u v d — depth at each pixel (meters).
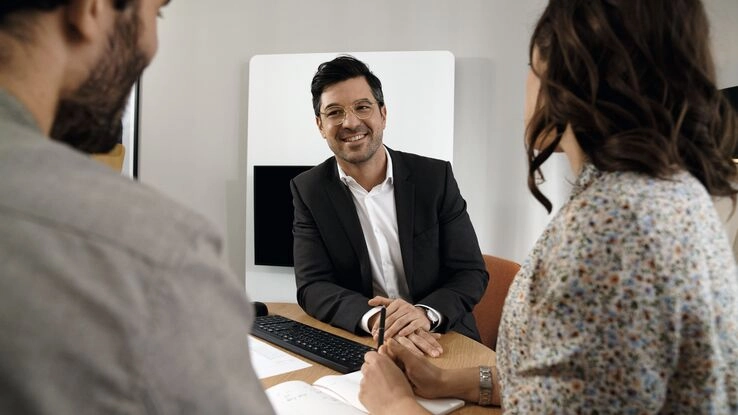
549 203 0.68
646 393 0.50
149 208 0.33
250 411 0.32
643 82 0.56
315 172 1.71
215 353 0.32
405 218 1.62
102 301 0.28
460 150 2.50
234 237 2.65
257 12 2.59
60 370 0.27
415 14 2.51
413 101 2.46
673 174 0.54
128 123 2.62
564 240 0.54
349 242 1.61
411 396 0.82
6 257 0.28
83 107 0.41
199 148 2.65
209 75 2.63
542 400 0.54
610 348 0.50
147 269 0.30
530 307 0.58
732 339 0.52
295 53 2.56
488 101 2.48
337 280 1.65
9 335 0.27
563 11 0.59
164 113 2.66
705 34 0.58
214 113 2.64
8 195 0.30
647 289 0.49
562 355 0.52
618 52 0.55
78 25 0.37
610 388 0.51
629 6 0.56
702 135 0.58
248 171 2.56
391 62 2.46
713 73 0.59
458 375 0.90
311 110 2.52
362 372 0.90
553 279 0.54
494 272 1.93
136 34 0.42
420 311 1.29
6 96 0.34
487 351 1.16
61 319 0.28
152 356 0.29
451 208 1.68
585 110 0.57
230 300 0.34
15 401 0.27
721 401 0.51
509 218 2.48
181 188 2.67
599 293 0.51
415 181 1.67
